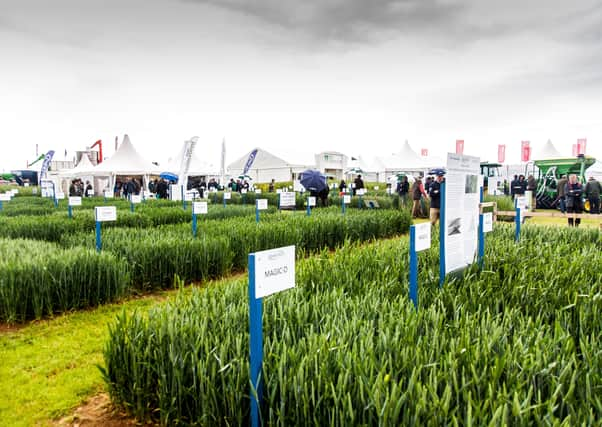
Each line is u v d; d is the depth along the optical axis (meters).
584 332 2.77
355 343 2.24
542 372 2.03
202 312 2.92
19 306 4.50
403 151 34.41
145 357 2.70
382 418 1.80
